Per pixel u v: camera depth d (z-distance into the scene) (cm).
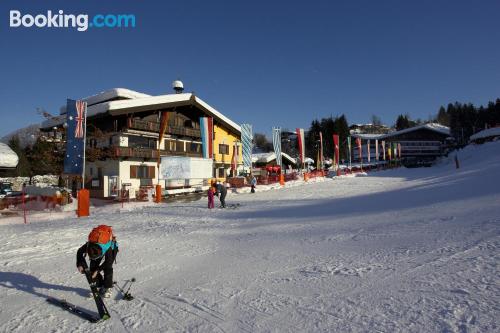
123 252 761
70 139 1686
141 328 364
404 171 5181
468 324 293
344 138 8038
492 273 404
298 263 569
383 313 338
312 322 338
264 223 1136
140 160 2967
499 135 5800
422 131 8162
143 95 3409
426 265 471
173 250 773
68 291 504
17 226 1285
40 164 2928
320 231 868
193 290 475
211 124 2633
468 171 2959
